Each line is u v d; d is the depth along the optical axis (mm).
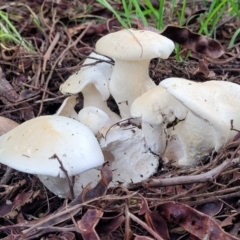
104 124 246
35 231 196
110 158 250
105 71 265
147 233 204
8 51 385
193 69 328
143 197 198
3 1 500
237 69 328
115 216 200
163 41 238
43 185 247
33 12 440
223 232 185
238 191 213
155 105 230
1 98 321
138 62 246
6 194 244
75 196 236
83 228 187
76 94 275
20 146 205
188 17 419
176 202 198
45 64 344
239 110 231
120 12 447
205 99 220
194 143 237
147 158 245
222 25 410
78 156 203
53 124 212
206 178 207
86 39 407
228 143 235
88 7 474
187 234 203
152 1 443
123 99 257
